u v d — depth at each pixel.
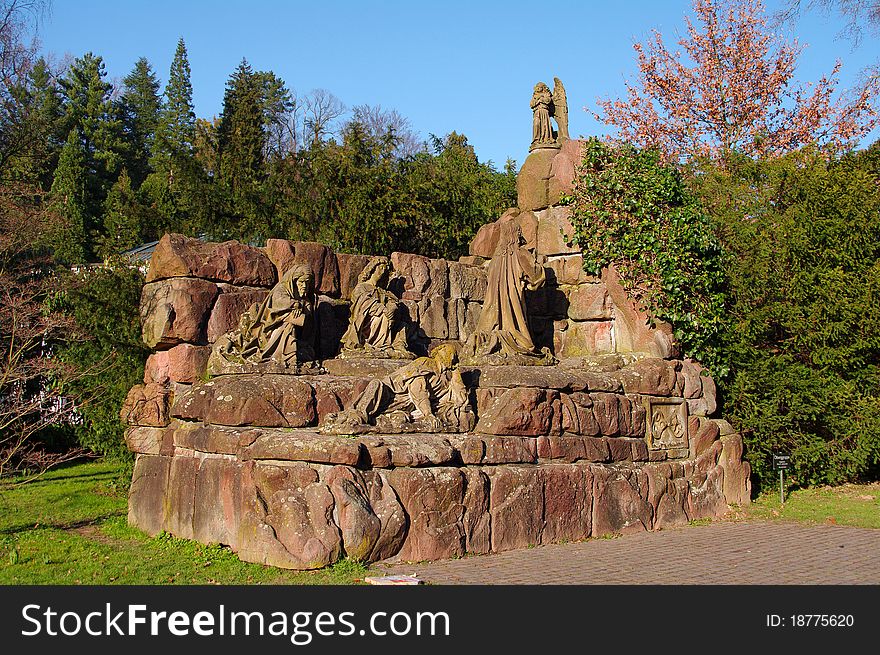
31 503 13.70
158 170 44.06
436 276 14.40
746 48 28.67
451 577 8.52
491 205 24.64
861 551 10.38
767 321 15.30
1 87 19.27
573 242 15.04
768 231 15.66
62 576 8.38
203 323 11.77
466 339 14.49
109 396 15.23
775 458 14.77
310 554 8.63
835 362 15.05
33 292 16.97
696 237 14.27
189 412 10.62
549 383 11.80
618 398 12.85
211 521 9.80
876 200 15.40
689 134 29.30
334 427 9.80
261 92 46.28
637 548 10.54
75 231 31.70
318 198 25.56
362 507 9.05
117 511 12.87
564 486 11.22
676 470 13.31
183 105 56.06
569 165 15.44
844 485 16.38
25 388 16.98
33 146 20.88
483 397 11.69
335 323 13.06
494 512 10.29
